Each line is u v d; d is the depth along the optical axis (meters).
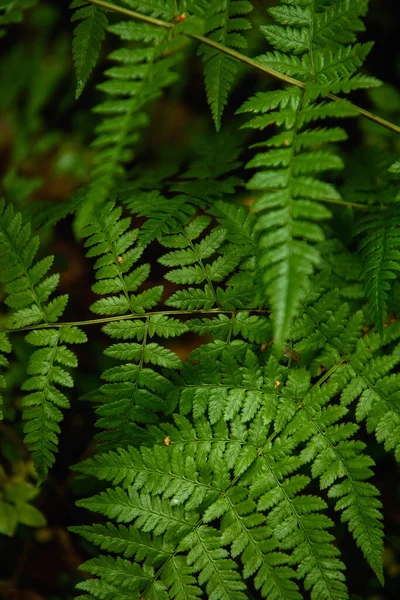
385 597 1.35
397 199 1.23
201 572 1.20
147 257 1.49
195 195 1.30
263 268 1.24
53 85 1.55
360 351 1.23
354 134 1.51
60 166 1.56
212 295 1.24
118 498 1.21
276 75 1.21
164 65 1.16
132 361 1.43
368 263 1.24
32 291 1.24
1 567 1.39
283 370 1.23
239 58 1.21
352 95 1.53
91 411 1.43
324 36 1.23
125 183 1.34
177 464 1.21
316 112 1.18
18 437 1.38
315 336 1.23
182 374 1.23
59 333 1.24
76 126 1.60
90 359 1.46
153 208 1.27
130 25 1.18
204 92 1.64
